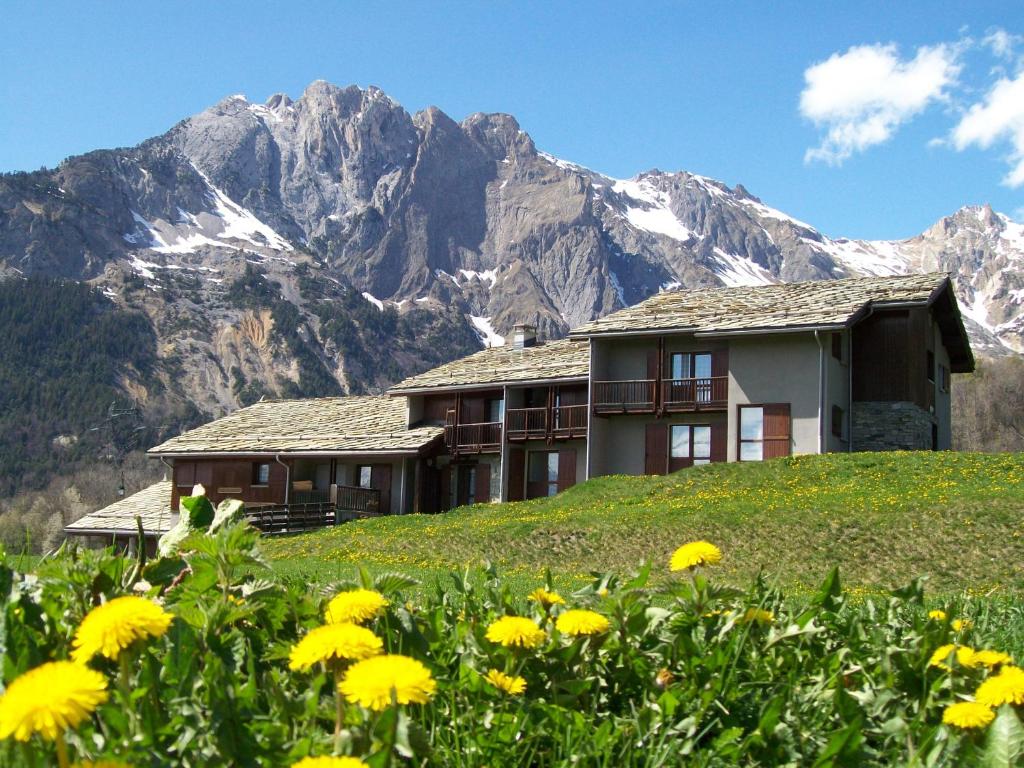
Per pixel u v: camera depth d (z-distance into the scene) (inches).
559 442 1562.5
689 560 165.6
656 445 1457.9
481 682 134.3
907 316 1376.7
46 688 72.6
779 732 130.6
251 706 115.7
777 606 179.3
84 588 146.4
